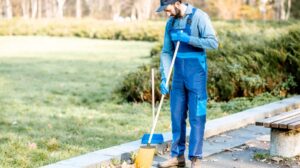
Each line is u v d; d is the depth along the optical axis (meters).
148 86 11.45
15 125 9.05
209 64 11.48
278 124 6.15
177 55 5.59
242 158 6.46
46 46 30.06
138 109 10.75
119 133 8.38
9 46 29.86
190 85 5.56
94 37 38.50
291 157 6.39
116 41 35.47
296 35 12.07
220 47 12.36
